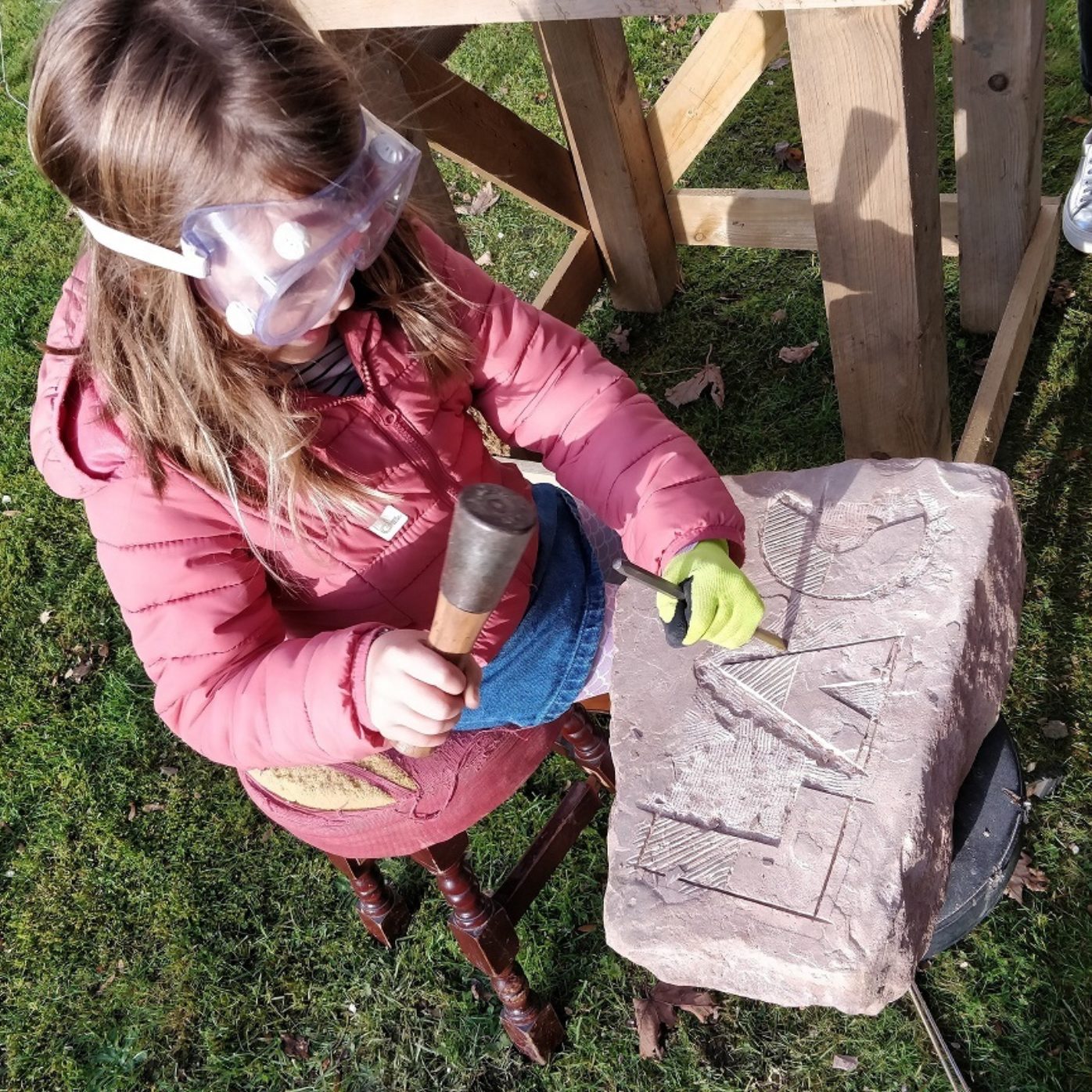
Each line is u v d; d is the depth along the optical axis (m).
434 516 1.68
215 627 1.52
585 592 1.88
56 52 1.24
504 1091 2.33
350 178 1.26
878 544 1.79
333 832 1.76
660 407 3.35
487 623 1.72
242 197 1.23
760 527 1.89
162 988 2.65
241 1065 2.49
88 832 2.97
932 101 2.05
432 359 1.67
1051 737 2.43
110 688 3.22
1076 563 2.66
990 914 2.24
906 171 1.98
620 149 3.12
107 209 1.29
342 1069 2.44
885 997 1.46
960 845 1.79
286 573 1.65
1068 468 2.82
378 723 1.39
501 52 4.65
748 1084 2.20
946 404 2.58
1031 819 2.33
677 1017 2.33
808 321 3.36
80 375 1.48
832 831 1.52
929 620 1.67
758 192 3.38
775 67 4.21
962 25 2.49
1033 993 2.15
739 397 3.29
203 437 1.44
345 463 1.60
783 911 1.48
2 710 3.27
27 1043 2.64
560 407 1.84
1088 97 3.53
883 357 2.33
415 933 2.59
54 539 3.68
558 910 2.55
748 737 1.65
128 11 1.23
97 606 3.45
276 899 2.75
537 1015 2.27
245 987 2.61
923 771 1.54
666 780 1.66
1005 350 2.84
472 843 2.72
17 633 3.45
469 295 1.79
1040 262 2.96
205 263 1.25
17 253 4.72
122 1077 2.53
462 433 1.76
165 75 1.20
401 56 2.60
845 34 1.83
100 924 2.80
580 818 2.29
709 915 1.51
